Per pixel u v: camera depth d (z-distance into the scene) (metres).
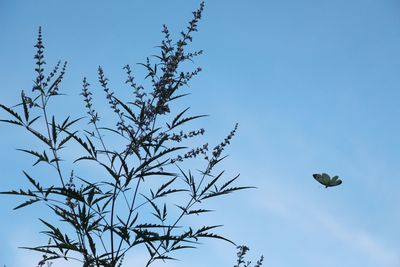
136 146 4.35
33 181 4.24
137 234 4.20
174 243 4.44
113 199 4.30
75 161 4.30
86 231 4.23
